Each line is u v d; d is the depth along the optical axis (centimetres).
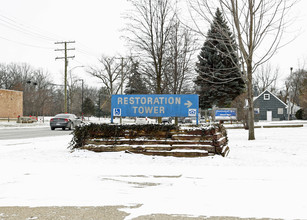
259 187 504
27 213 373
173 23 1605
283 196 445
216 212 372
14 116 4325
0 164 743
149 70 1694
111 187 509
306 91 4978
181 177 588
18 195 458
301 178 575
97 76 5222
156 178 580
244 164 731
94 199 435
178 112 940
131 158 807
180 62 1709
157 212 375
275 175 602
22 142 1341
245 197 441
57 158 827
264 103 5278
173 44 1652
